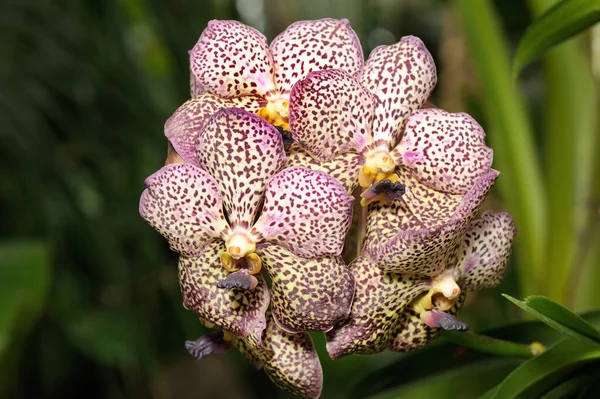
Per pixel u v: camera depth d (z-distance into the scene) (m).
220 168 0.40
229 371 1.12
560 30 0.43
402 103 0.41
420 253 0.39
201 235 0.40
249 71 0.41
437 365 0.45
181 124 0.41
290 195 0.39
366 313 0.40
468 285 0.42
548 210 0.54
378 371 0.46
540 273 0.54
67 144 0.83
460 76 0.66
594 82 0.54
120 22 0.85
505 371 0.52
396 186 0.39
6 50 0.79
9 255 0.67
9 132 0.80
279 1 0.71
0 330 0.61
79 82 0.82
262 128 0.39
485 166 0.40
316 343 0.54
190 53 0.42
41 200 0.83
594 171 0.53
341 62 0.41
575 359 0.41
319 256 0.40
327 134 0.40
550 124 0.54
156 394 1.01
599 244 0.52
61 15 0.82
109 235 0.85
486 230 0.41
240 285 0.39
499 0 0.63
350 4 0.70
